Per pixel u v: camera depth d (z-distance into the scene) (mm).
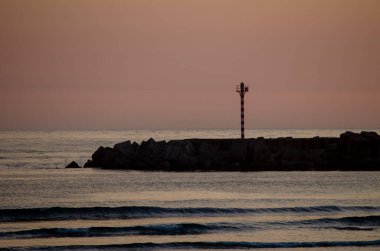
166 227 131750
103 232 129250
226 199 170375
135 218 144875
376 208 152125
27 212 144375
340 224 136000
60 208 146375
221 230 131500
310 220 138750
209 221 139750
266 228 132875
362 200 168625
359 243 120625
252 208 152500
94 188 193500
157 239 124562
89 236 126625
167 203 163750
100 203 164375
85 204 162625
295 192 183500
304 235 127312
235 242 119812
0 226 135250
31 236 125625
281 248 117812
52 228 128875
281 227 133625
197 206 157750
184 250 116562
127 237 126125
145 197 175000
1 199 171125
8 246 118000
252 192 183875
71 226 134500
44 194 181000
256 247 118500
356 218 138250
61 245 118562
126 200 169625
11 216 143000
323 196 175750
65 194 181125
